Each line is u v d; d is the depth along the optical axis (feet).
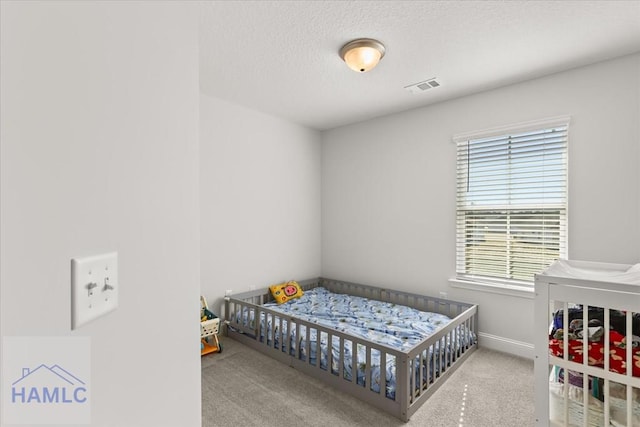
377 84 8.95
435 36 6.57
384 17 5.98
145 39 2.05
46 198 1.40
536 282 4.65
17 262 1.27
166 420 2.22
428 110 10.53
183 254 2.41
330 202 13.42
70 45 1.53
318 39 6.72
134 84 1.95
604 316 4.14
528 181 8.73
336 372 7.41
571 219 7.99
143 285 2.03
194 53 2.55
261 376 7.84
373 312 10.09
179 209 2.37
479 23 6.14
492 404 6.66
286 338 8.59
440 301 10.14
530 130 8.59
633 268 5.66
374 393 6.63
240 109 10.85
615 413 4.20
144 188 2.03
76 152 1.56
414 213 10.90
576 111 7.91
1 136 1.21
